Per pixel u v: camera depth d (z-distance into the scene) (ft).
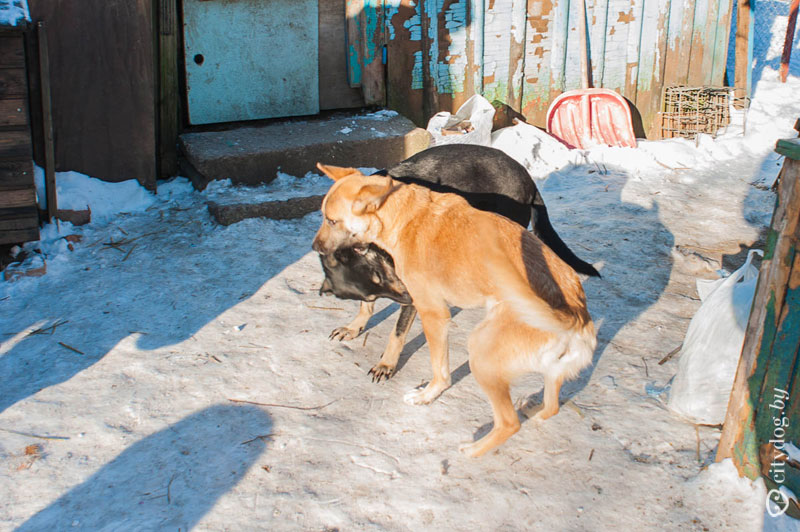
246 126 23.85
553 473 10.12
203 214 19.60
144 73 19.84
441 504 9.56
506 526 9.17
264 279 16.42
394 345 12.62
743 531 8.94
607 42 28.07
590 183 23.11
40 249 17.44
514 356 9.93
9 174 16.43
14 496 9.75
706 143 26.53
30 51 17.20
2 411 11.55
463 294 10.80
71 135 19.49
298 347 13.62
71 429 11.14
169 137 22.22
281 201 19.52
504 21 26.32
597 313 14.82
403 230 11.27
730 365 10.67
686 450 10.44
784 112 29.86
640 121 29.71
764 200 21.59
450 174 12.96
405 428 11.21
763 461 9.38
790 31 32.99
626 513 9.32
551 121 27.14
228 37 23.18
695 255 17.28
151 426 11.23
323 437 10.98
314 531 9.14
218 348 13.51
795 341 8.75
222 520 9.31
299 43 24.25
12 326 14.30
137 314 14.78
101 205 19.63
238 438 10.95
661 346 13.47
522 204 13.43
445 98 26.48
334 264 12.05
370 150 22.25
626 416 11.32
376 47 24.85
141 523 9.27
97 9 18.80
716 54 29.84
